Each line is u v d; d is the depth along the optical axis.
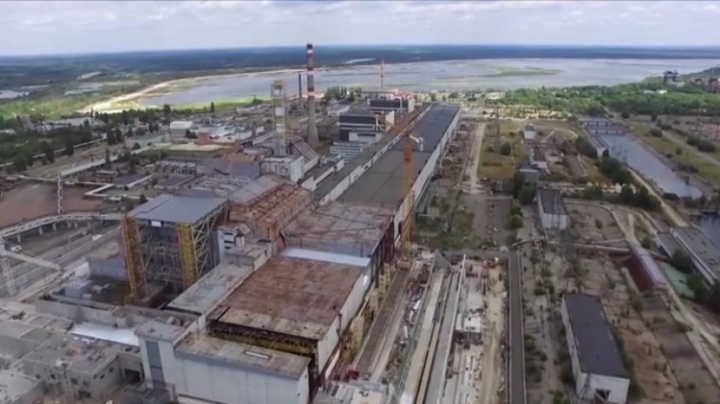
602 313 80.88
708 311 88.81
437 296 96.19
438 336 83.69
